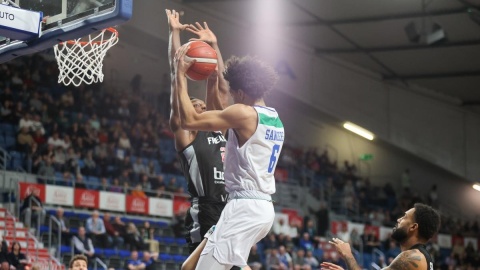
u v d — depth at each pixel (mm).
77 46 8539
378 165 33969
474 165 32188
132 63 28906
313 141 32656
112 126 24938
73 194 20812
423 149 32312
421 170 33812
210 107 6023
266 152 5219
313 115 32219
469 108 32375
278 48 29422
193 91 27281
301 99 30312
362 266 24625
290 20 27359
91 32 6977
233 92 5367
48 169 21391
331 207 29594
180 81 5234
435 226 6152
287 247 22812
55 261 18469
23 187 20094
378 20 25656
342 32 27578
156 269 20391
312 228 24734
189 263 5445
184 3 26922
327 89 31000
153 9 26391
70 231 20125
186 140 6258
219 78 6293
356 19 25938
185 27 6195
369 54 29406
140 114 26719
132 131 25516
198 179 6246
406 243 6227
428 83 31438
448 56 27891
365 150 34062
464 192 33156
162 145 26625
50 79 25609
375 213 29266
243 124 5133
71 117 24484
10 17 6984
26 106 23797
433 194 32031
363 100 31719
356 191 31156
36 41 7270
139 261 18969
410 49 27797
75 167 22047
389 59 29438
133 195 22000
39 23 7148
